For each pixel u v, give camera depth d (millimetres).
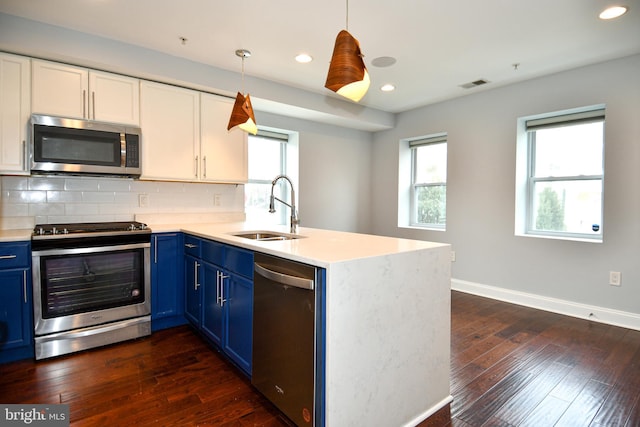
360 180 5207
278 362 1732
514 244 3811
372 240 2184
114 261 2658
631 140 3035
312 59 3133
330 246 1896
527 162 3865
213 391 2016
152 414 1799
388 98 4285
